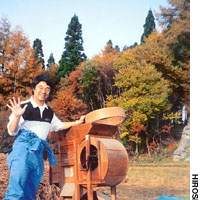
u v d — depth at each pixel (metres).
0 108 8.66
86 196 4.63
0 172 6.23
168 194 7.67
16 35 9.31
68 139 4.65
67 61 9.67
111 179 4.43
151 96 10.11
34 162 4.23
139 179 8.48
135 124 10.13
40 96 4.42
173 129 10.34
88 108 9.59
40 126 4.38
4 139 7.95
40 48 9.55
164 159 9.54
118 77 9.96
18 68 9.14
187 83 10.30
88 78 9.66
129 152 10.03
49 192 5.85
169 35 10.55
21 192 4.15
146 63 10.35
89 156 4.41
